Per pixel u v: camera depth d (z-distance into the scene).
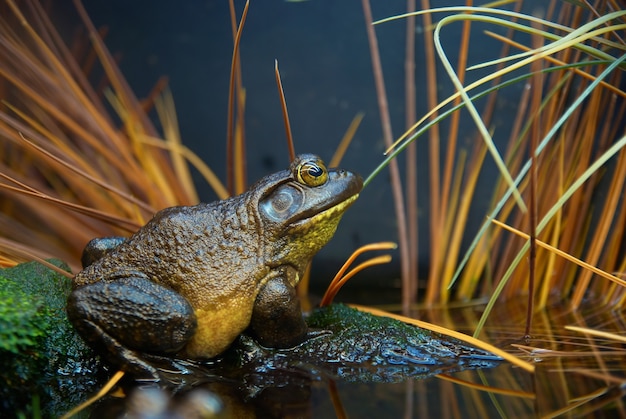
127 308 0.84
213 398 0.83
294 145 1.11
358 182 0.89
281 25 1.11
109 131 1.03
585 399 0.81
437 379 0.84
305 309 0.98
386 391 0.83
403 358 0.86
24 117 1.01
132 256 0.86
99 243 0.88
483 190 1.05
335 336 0.88
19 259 0.93
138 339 0.84
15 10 1.01
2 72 1.00
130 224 0.93
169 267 0.85
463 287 1.01
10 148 1.07
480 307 0.97
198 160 1.10
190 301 0.85
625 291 0.94
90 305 0.84
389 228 1.09
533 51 0.85
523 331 0.90
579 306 0.95
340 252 1.10
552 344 0.87
